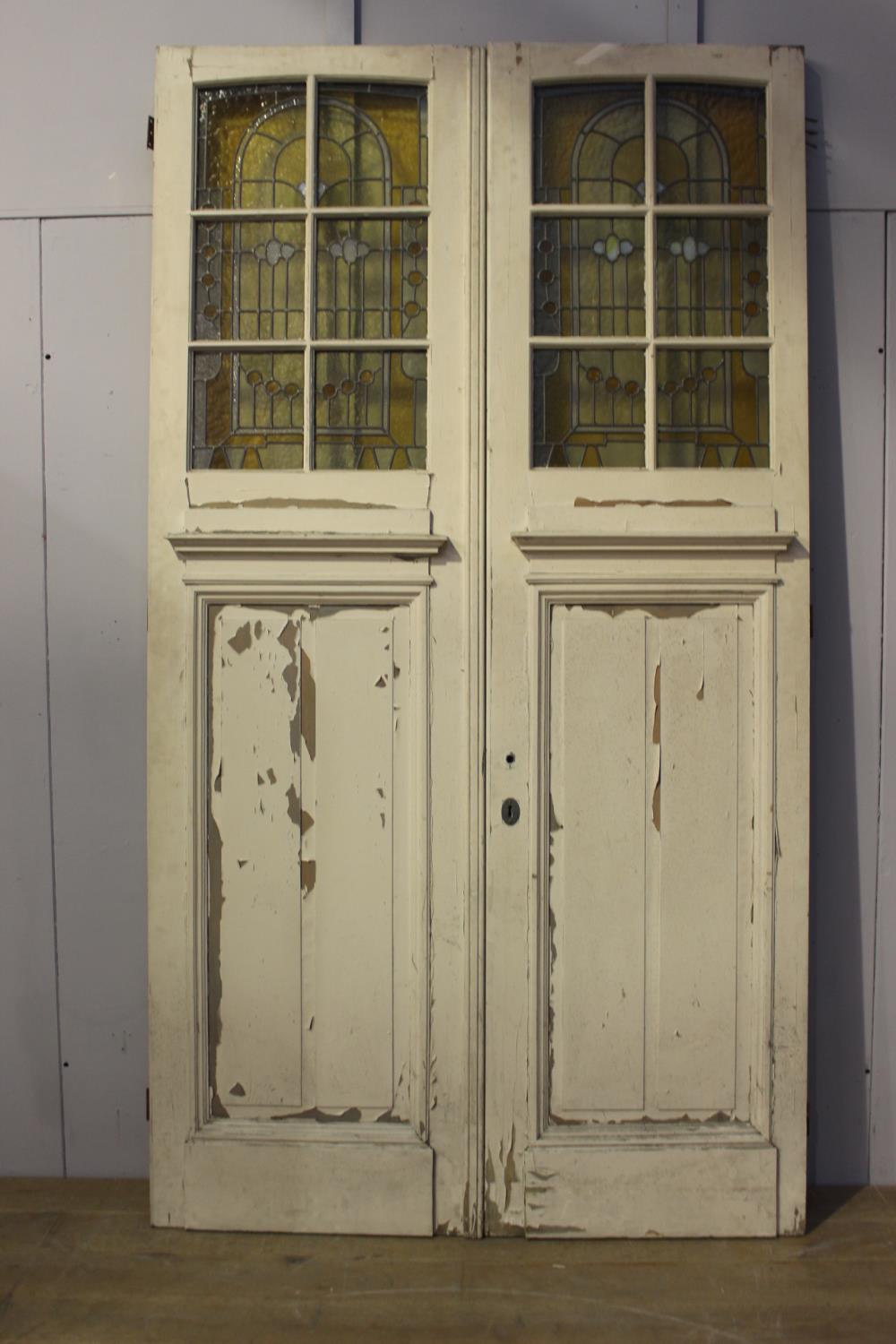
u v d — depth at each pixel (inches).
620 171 87.1
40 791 92.9
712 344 86.0
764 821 85.7
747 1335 74.7
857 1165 93.2
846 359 90.4
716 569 85.2
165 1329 75.1
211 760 86.8
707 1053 86.8
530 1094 86.0
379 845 86.5
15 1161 94.3
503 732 85.7
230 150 87.9
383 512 85.9
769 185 85.6
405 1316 76.4
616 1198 85.7
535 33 89.2
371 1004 86.9
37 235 91.4
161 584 86.6
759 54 85.4
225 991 87.3
